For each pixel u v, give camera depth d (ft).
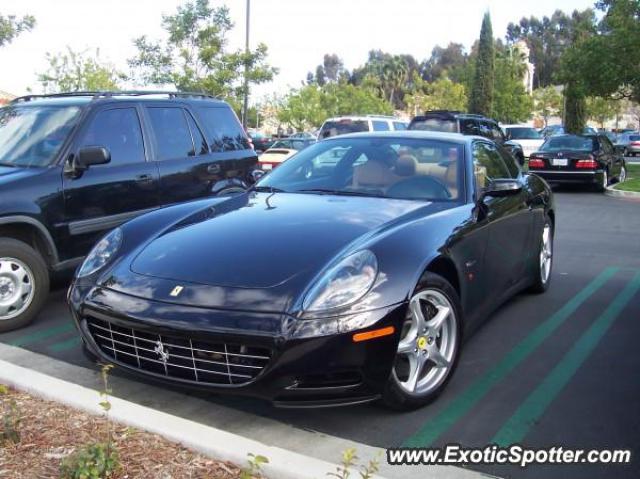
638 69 66.69
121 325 11.01
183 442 9.42
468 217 13.53
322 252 11.30
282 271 10.91
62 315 17.35
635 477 9.48
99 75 104.78
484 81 174.40
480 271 13.93
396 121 62.39
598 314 17.63
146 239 12.91
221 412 11.51
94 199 18.01
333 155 16.17
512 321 16.93
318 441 10.49
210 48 72.64
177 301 10.74
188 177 20.98
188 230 12.88
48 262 17.10
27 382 11.27
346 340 10.02
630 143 131.85
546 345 15.11
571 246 28.71
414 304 11.27
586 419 11.31
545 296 19.57
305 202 14.01
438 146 15.62
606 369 13.65
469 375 13.26
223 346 10.27
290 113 160.35
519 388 12.63
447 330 12.11
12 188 16.21
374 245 11.22
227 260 11.43
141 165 19.58
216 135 22.79
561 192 55.62
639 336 15.79
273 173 16.58
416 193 14.44
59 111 19.01
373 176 15.10
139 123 20.04
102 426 9.97
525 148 86.63
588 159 53.47
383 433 10.77
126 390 12.38
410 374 11.37
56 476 8.61
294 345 9.91
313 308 10.14
